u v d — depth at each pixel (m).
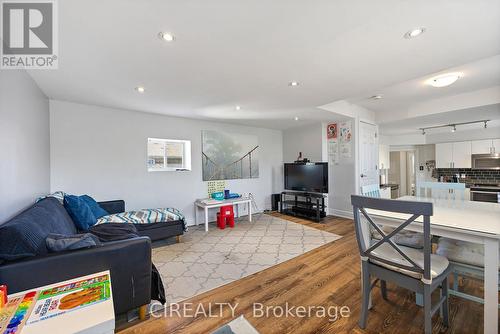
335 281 2.14
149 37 1.55
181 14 1.31
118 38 1.56
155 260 2.65
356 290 1.99
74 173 3.18
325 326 1.56
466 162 5.29
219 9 1.28
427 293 1.28
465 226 1.40
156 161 4.02
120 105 3.31
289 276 2.25
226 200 4.31
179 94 2.81
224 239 3.40
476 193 4.87
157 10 1.28
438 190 2.67
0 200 1.49
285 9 1.28
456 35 1.56
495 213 1.75
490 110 3.36
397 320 1.60
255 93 2.78
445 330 1.49
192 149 4.36
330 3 1.24
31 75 2.16
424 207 1.21
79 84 2.43
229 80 2.36
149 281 1.64
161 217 3.13
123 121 3.60
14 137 1.74
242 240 3.35
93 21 1.37
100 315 0.80
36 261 1.28
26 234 1.32
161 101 3.11
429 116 3.85
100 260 1.46
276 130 5.75
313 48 1.72
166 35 1.52
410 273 1.38
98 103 3.20
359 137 4.32
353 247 3.01
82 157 3.24
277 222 4.40
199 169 4.46
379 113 4.50
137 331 1.54
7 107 1.62
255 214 5.16
